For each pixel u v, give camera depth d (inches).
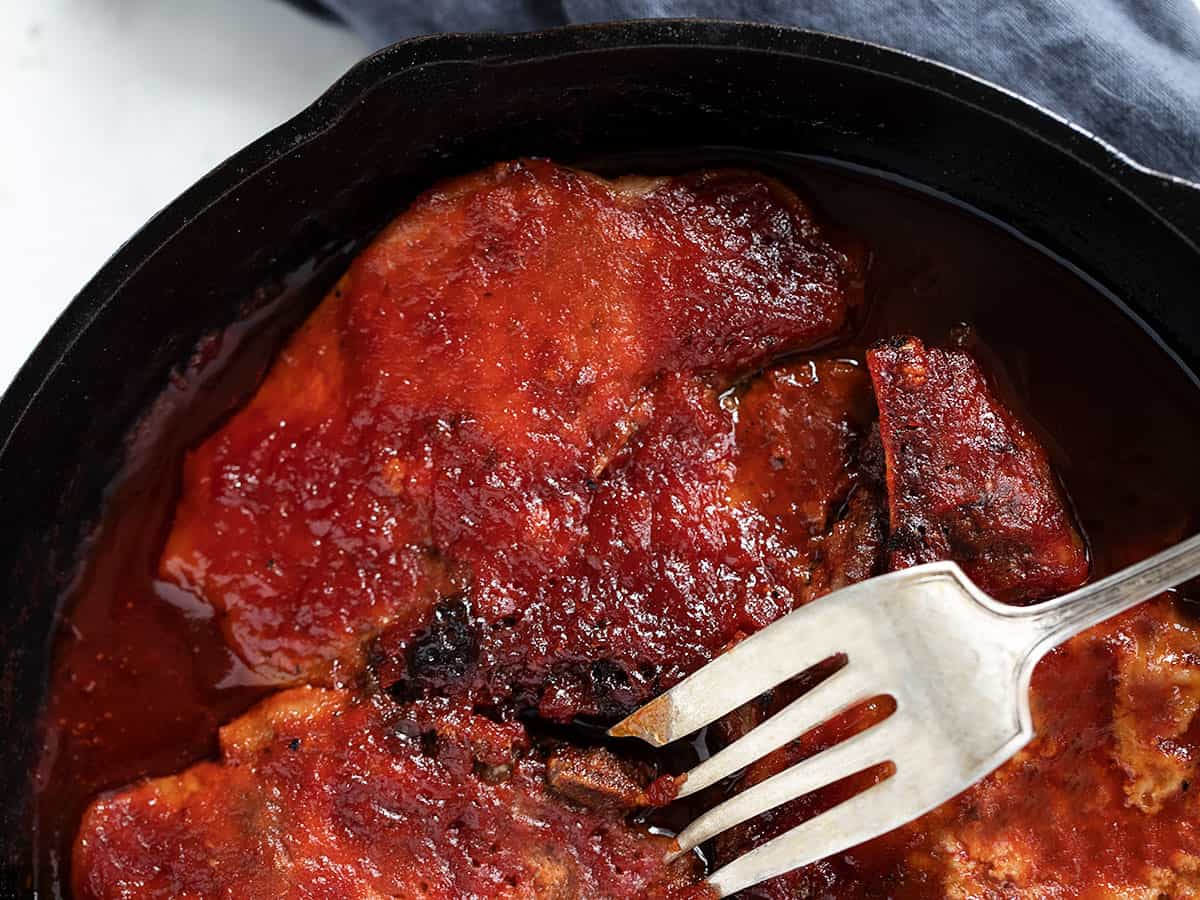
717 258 8.2
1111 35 8.8
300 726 7.9
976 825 7.9
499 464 7.9
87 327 7.8
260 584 8.0
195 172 9.6
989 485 7.8
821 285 8.2
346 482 8.0
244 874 7.9
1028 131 7.5
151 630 8.2
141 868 8.0
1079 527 8.2
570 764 7.8
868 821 7.3
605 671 8.0
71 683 8.3
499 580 7.9
